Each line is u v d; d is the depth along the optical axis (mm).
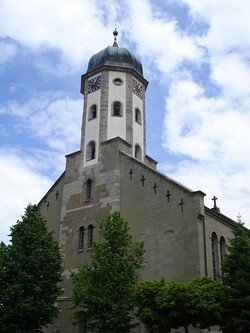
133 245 28188
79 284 26828
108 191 34969
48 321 29125
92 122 39375
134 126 39500
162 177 31938
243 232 26047
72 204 37469
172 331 27703
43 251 29938
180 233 29438
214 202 35906
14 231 30516
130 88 40438
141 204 32438
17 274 28094
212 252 30594
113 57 41281
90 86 41250
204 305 22203
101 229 29047
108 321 24766
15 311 26922
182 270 28484
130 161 34594
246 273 23891
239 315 23125
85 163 38031
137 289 24922
